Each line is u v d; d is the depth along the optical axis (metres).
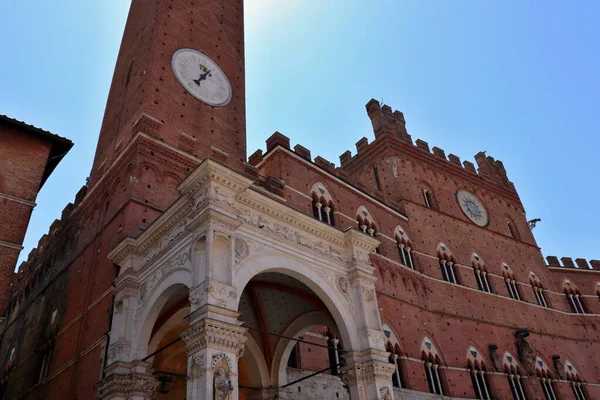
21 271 44.06
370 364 20.08
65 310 28.67
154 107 31.06
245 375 26.06
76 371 23.91
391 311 36.84
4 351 38.06
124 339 19.94
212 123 34.41
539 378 45.56
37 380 28.47
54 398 25.14
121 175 28.81
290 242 20.73
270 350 24.86
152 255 21.25
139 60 36.03
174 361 24.72
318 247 22.12
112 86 40.88
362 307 21.66
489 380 40.34
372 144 52.56
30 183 23.50
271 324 25.05
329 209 39.09
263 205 20.38
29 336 33.19
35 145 24.66
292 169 38.09
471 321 43.25
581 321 55.75
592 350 53.78
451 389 36.66
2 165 23.20
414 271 42.06
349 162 54.44
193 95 34.38
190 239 18.62
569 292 58.66
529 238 59.59
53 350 28.17
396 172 48.91
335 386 29.55
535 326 49.62
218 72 37.88
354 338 20.80
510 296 50.06
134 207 25.91
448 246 47.66
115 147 32.50
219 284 16.56
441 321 40.66
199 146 32.12
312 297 23.23
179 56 35.44
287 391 24.81
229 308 16.36
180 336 16.06
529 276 54.91
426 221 47.50
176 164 29.59
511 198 62.03
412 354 35.94
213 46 39.31
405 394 33.09
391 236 42.75
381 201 44.28
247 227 19.31
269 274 22.20
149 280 20.66
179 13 38.31
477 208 55.41
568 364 49.53
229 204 18.67
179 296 21.80
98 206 30.34
